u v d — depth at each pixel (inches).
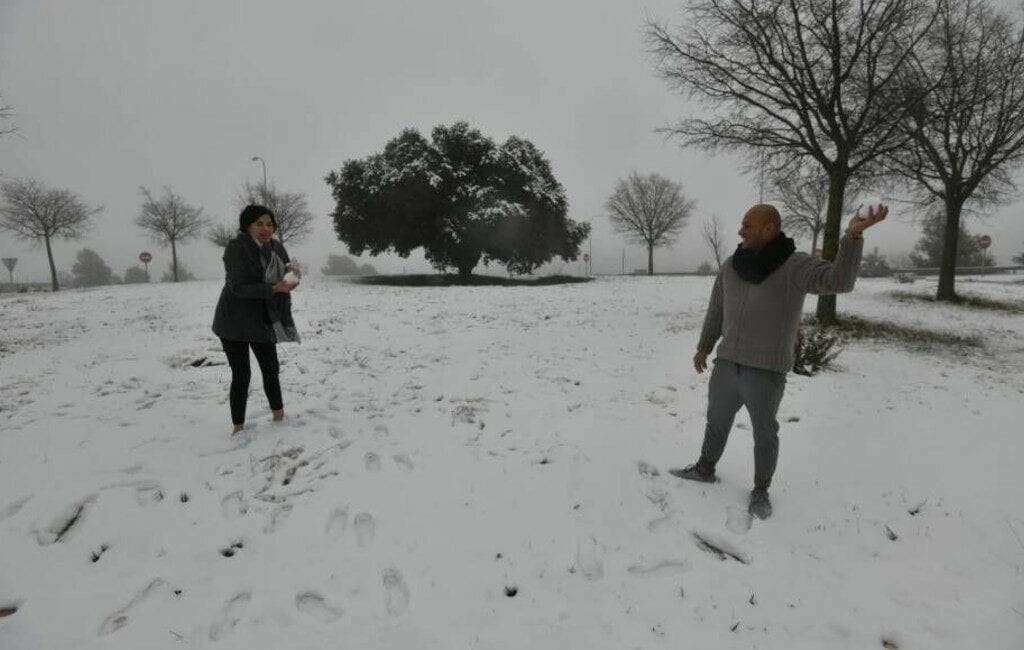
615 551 109.7
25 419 172.1
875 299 677.9
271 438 157.3
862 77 433.1
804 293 112.4
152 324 402.6
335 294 647.1
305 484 131.9
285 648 84.0
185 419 172.9
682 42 463.2
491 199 1035.9
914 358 326.3
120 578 99.1
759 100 474.9
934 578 103.5
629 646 85.4
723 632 88.7
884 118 412.2
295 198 1299.2
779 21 422.9
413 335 344.5
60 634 86.0
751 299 116.2
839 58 413.1
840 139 426.3
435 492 129.9
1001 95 534.3
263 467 140.2
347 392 207.5
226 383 220.7
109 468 136.7
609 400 204.8
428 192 1002.7
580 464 145.6
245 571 101.7
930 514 126.7
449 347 302.7
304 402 192.9
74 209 1168.2
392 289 755.4
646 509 125.0
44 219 1128.2
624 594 97.4
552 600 95.7
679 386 227.9
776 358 115.2
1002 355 355.6
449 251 1072.2
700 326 405.4
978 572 105.4
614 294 677.3
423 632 87.7
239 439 151.9
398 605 94.5
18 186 1111.0
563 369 252.4
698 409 197.2
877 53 401.4
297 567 102.8
